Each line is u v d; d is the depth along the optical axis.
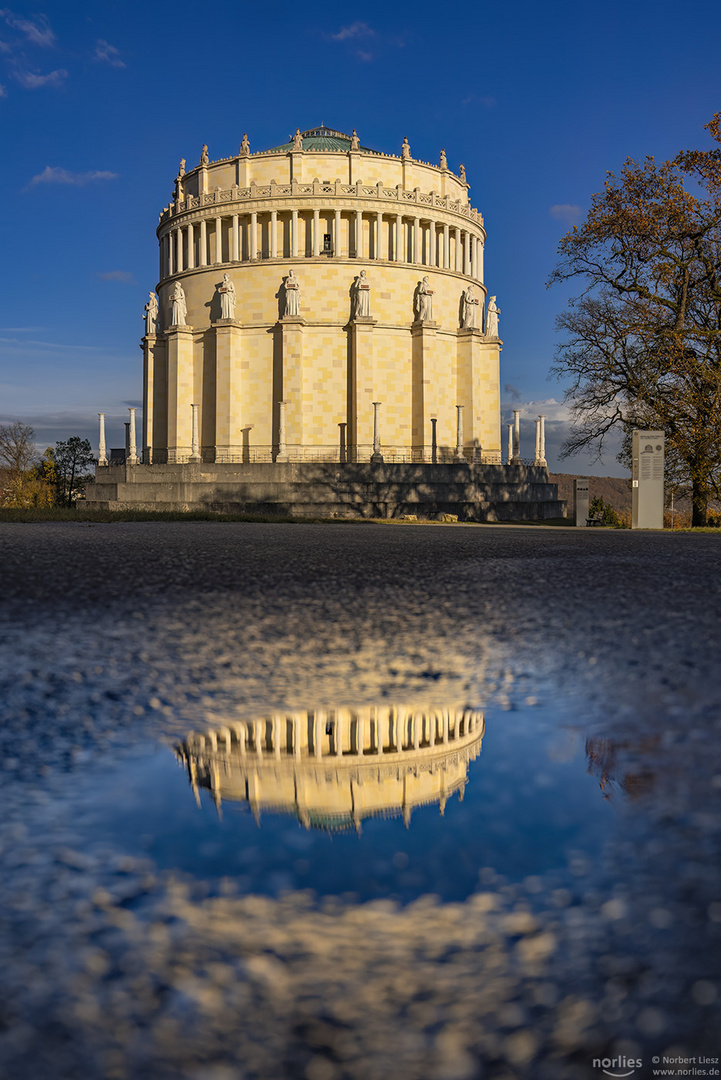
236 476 68.38
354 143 82.06
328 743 3.35
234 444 79.31
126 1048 1.27
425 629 6.50
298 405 77.94
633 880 1.87
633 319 47.69
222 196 82.38
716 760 2.93
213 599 8.21
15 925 1.68
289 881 1.88
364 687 4.50
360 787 2.68
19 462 111.25
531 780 2.72
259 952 1.55
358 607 7.75
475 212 91.31
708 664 4.81
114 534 21.03
